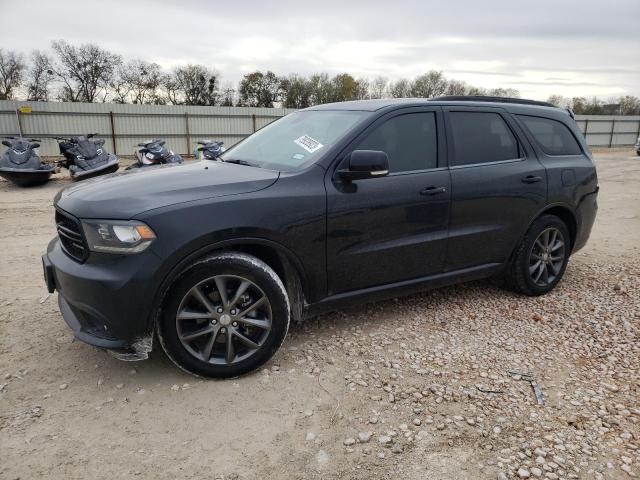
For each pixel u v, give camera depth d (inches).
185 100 1865.2
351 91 2034.9
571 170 181.3
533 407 112.7
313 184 126.6
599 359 136.2
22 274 196.2
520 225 168.6
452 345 141.4
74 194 121.5
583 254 244.8
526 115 176.2
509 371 128.0
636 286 194.2
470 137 158.9
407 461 94.6
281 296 121.6
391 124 143.3
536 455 96.7
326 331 148.0
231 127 1042.7
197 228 110.0
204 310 117.2
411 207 141.3
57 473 89.3
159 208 109.0
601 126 1574.8
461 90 2070.6
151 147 451.8
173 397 113.3
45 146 898.1
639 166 805.9
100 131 936.3
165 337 113.6
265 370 125.3
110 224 106.8
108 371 123.3
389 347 139.0
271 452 96.3
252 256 119.8
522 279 175.8
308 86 1977.1
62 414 106.1
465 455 96.4
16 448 95.2
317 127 148.3
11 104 862.5
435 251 149.9
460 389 118.8
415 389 118.4
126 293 106.3
